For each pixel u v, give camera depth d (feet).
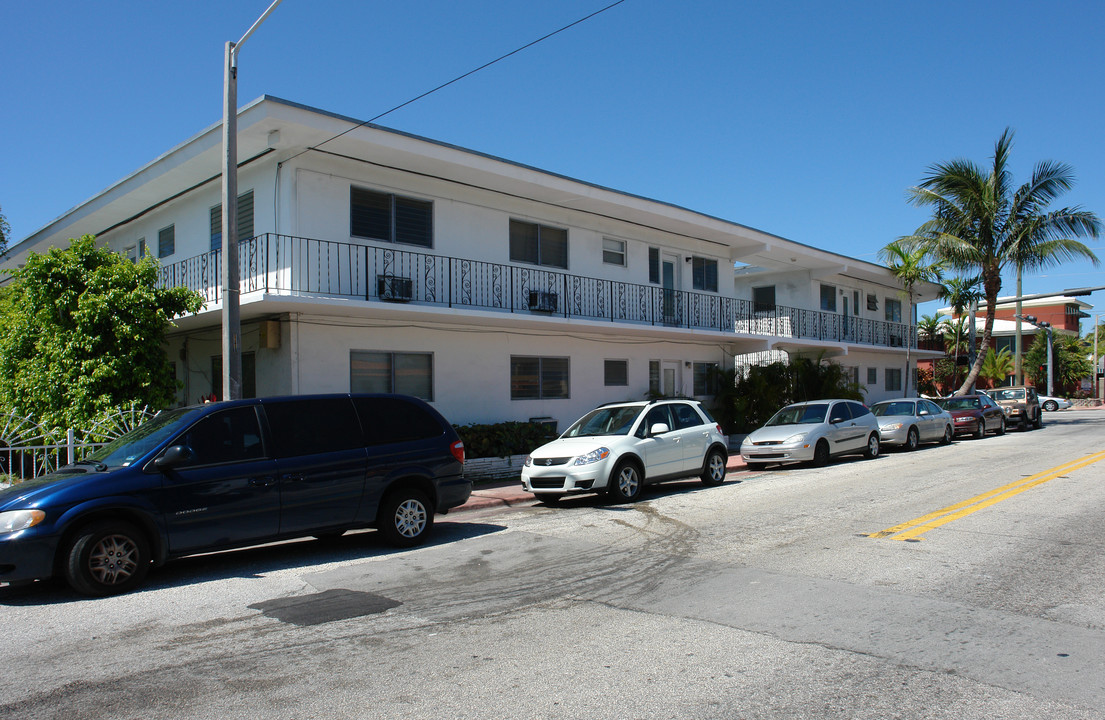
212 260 49.55
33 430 40.04
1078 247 88.17
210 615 20.15
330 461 26.73
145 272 42.14
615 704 13.83
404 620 19.36
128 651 17.37
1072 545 26.61
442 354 51.88
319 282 44.60
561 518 34.81
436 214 51.16
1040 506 34.81
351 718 13.48
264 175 46.26
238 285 33.58
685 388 72.43
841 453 56.95
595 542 28.78
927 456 61.52
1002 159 91.61
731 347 77.82
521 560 26.07
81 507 21.90
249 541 24.89
